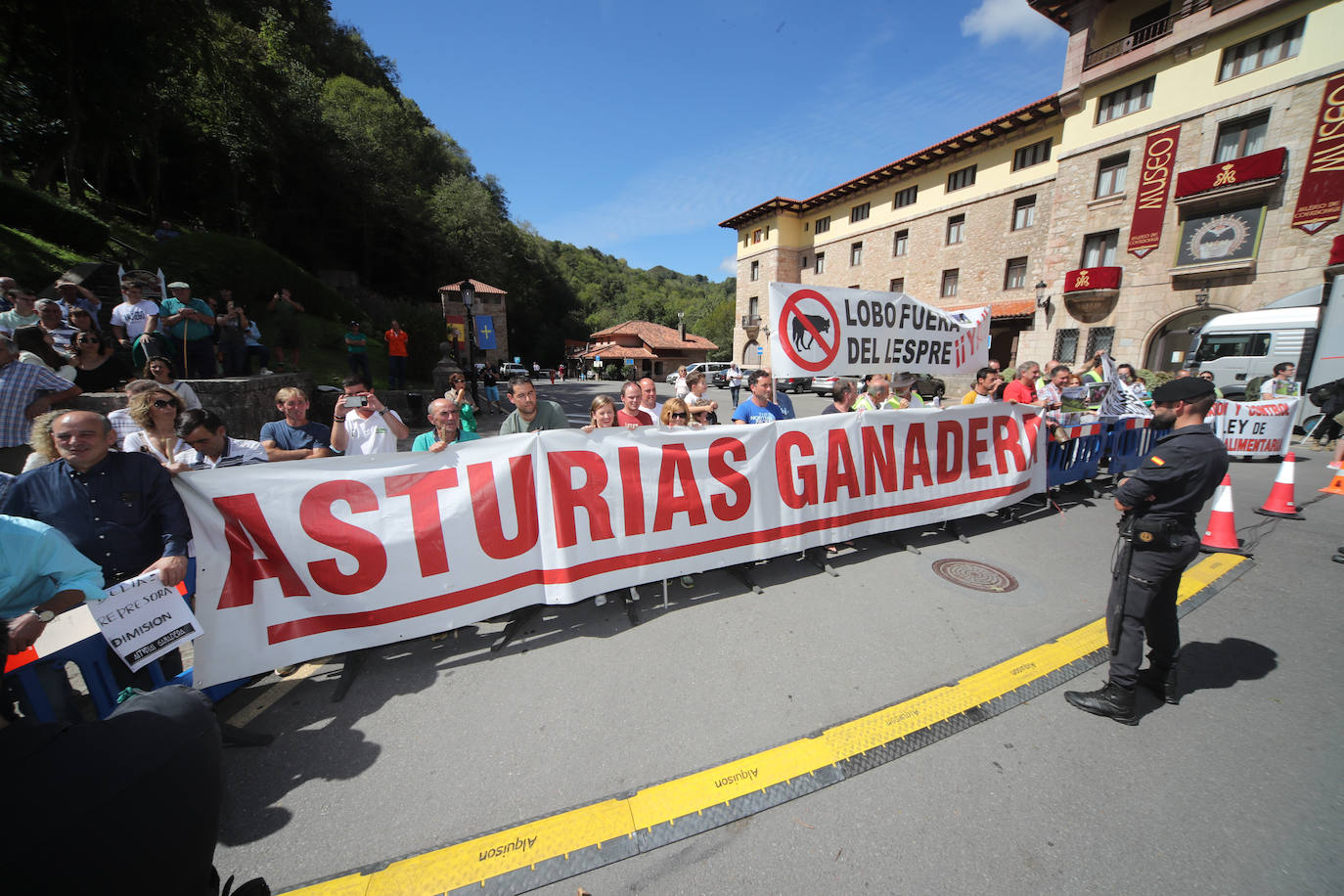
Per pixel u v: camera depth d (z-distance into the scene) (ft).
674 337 166.30
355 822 6.39
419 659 10.03
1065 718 8.13
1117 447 21.99
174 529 7.66
